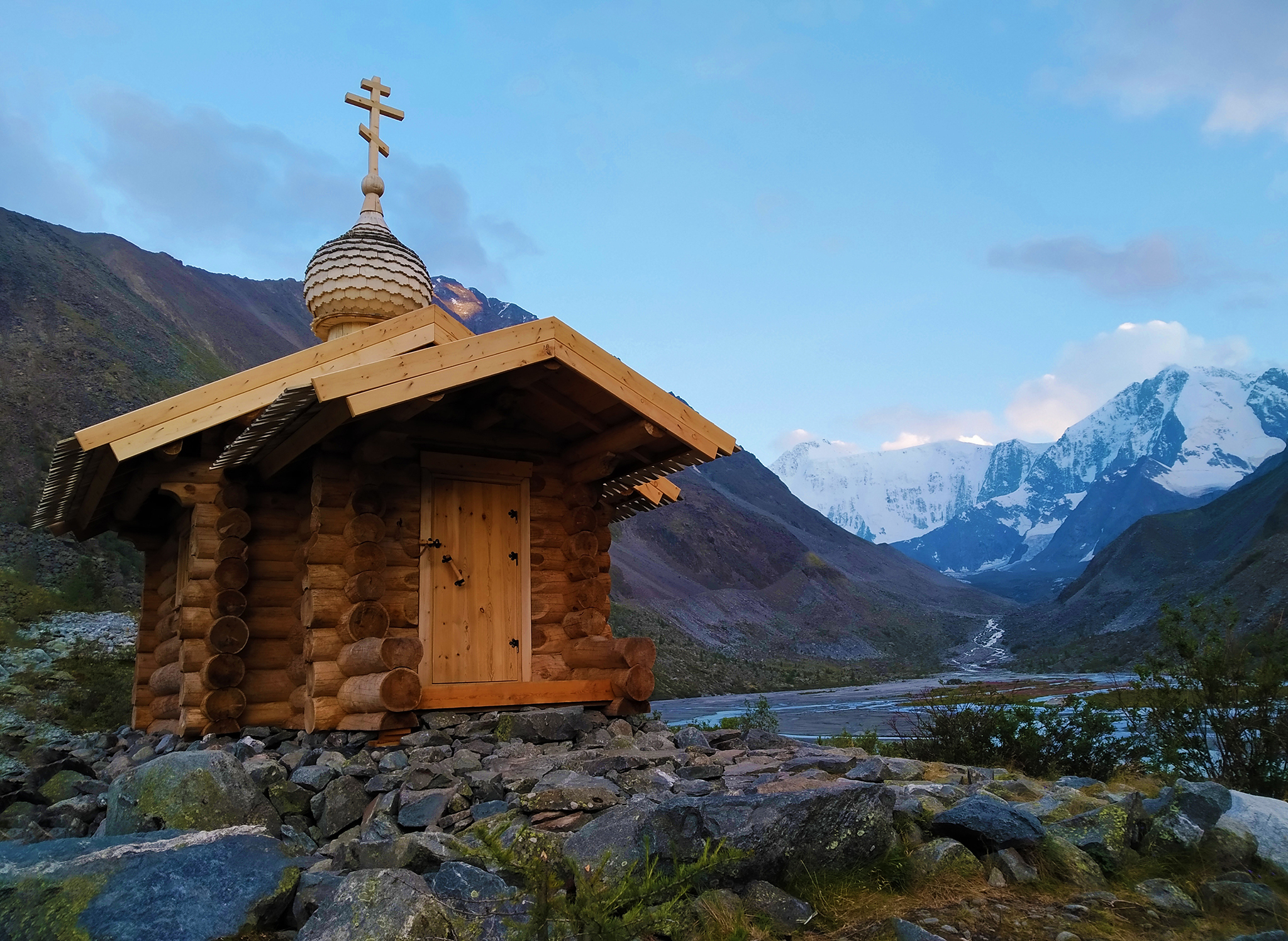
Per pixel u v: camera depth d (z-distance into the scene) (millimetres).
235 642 9727
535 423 10930
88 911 4973
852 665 80562
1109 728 10141
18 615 29734
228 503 10047
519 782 7547
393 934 4598
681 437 9883
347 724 8922
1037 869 6020
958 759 10477
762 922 5250
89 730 18562
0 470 45406
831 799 5930
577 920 4023
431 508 10086
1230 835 6223
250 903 5180
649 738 9445
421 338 10977
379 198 13039
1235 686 8906
